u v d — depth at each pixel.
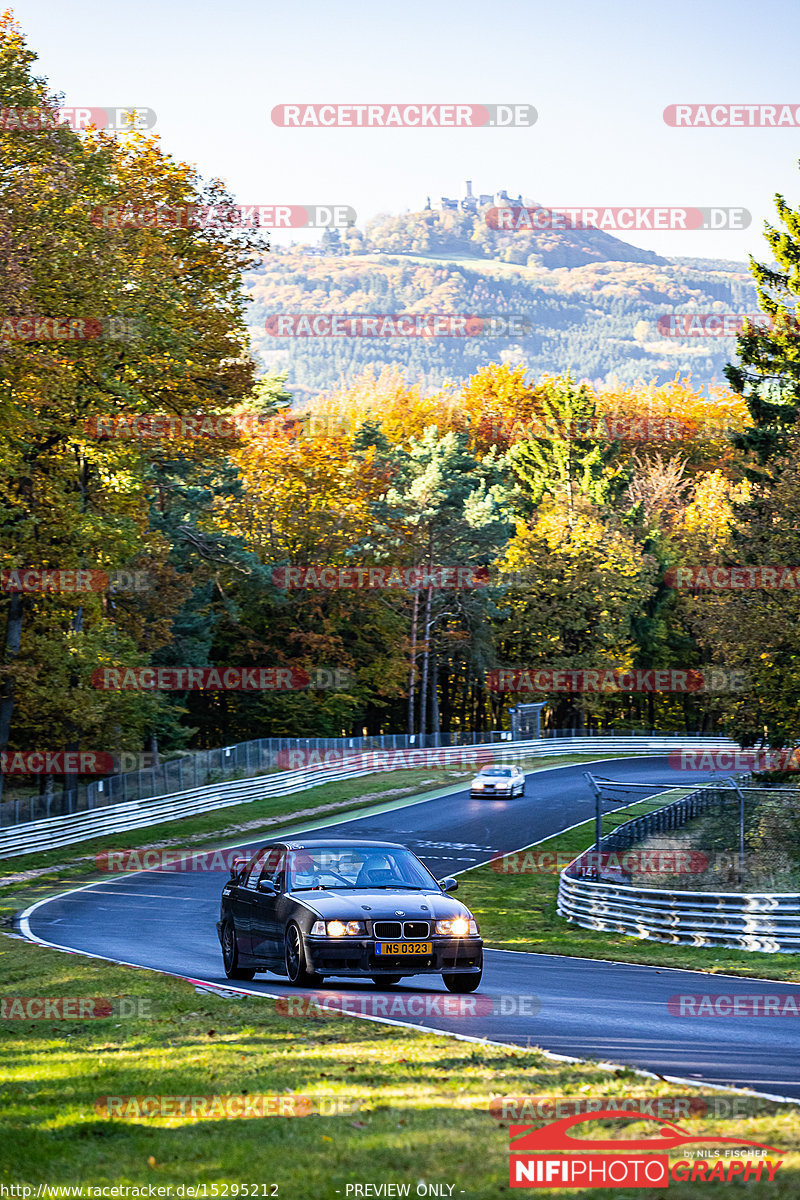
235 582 105.81
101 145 62.41
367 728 144.12
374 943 21.41
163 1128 11.80
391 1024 17.44
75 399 56.66
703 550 143.62
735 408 181.75
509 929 44.75
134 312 55.50
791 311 69.31
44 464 60.41
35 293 52.88
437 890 23.55
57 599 66.31
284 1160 10.48
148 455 63.84
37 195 52.44
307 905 22.03
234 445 66.81
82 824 70.06
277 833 74.31
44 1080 14.14
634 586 139.62
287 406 123.25
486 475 147.25
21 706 69.25
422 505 121.06
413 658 122.69
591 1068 14.15
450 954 21.88
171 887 54.12
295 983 21.78
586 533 139.12
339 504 117.75
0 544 59.81
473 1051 15.20
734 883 49.25
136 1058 15.42
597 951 36.53
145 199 61.28
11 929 38.66
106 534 60.84
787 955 35.19
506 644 142.88
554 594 137.75
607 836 57.22
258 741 89.94
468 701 154.38
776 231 69.81
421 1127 11.48
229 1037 16.58
